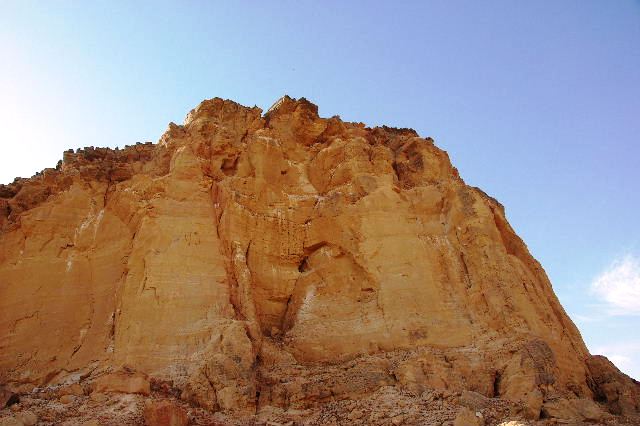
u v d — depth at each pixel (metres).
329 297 31.41
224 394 24.34
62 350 28.16
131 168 34.94
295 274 33.31
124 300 28.23
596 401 28.91
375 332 28.94
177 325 27.36
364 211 33.06
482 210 33.38
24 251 30.94
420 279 30.78
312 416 24.42
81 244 31.55
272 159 36.19
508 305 29.17
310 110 40.00
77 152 36.88
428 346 28.17
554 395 24.88
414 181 37.12
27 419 21.69
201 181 32.81
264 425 23.36
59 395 24.75
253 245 32.62
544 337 28.62
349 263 32.09
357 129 41.31
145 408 22.27
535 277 33.78
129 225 31.64
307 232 34.09
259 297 32.00
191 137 35.81
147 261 29.02
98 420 22.09
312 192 36.16
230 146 35.22
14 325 28.77
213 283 29.33
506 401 24.59
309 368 27.98
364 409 23.84
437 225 33.78
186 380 25.44
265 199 34.44
